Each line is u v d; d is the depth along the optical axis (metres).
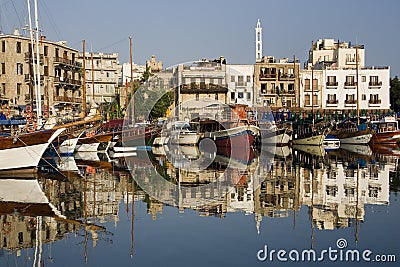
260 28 98.00
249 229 14.80
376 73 86.19
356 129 68.94
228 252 12.40
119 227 15.16
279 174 30.05
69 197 20.94
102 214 17.20
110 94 98.50
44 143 30.64
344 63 92.44
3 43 68.38
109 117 65.81
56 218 16.52
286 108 79.38
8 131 33.31
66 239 13.75
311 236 13.94
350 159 43.44
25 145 30.05
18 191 22.67
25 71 69.38
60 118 39.38
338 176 29.09
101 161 39.53
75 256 12.10
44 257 12.05
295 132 67.81
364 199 20.39
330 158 44.88
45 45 72.56
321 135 61.84
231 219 16.28
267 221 15.92
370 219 16.25
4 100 63.47
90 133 48.94
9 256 12.13
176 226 15.21
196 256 12.06
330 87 85.81
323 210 17.88
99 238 13.80
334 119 77.56
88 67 96.75
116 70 99.75
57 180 26.86
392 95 97.25
